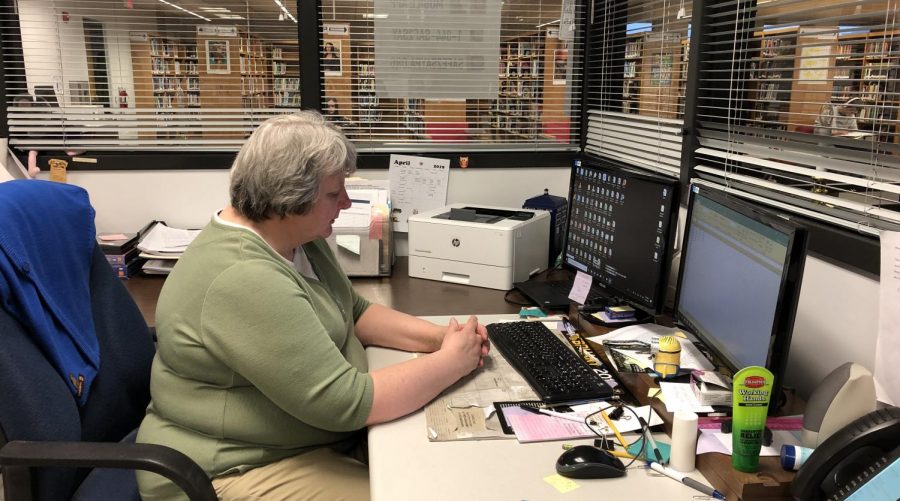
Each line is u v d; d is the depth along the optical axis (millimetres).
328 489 1318
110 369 1480
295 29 2605
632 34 2449
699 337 1401
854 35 1389
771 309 1099
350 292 1685
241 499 1313
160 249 2369
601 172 1861
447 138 2760
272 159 1299
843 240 1350
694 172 1971
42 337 1287
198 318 1277
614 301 1834
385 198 2400
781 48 1618
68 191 1497
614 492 1058
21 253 1283
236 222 1368
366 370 1540
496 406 1342
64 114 2584
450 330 1516
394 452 1180
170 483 1285
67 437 1279
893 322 1185
